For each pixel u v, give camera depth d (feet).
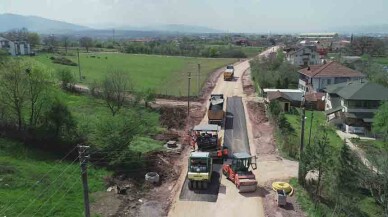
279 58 364.99
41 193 99.35
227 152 137.80
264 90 232.94
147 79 296.10
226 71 303.89
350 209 101.40
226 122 180.04
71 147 129.90
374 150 150.00
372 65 358.84
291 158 137.08
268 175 121.60
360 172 118.11
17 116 140.26
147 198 104.99
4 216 86.74
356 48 595.47
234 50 549.13
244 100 225.76
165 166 125.90
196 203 102.73
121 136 125.29
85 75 295.28
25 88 135.64
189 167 112.47
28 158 119.44
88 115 161.58
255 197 106.52
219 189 111.34
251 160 122.52
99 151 123.54
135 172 119.34
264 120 182.91
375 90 191.72
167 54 552.82
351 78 252.42
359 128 181.27
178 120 182.39
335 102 208.64
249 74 335.47
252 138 157.89
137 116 141.59
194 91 248.93
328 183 111.75
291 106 225.35
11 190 98.63
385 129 165.37
